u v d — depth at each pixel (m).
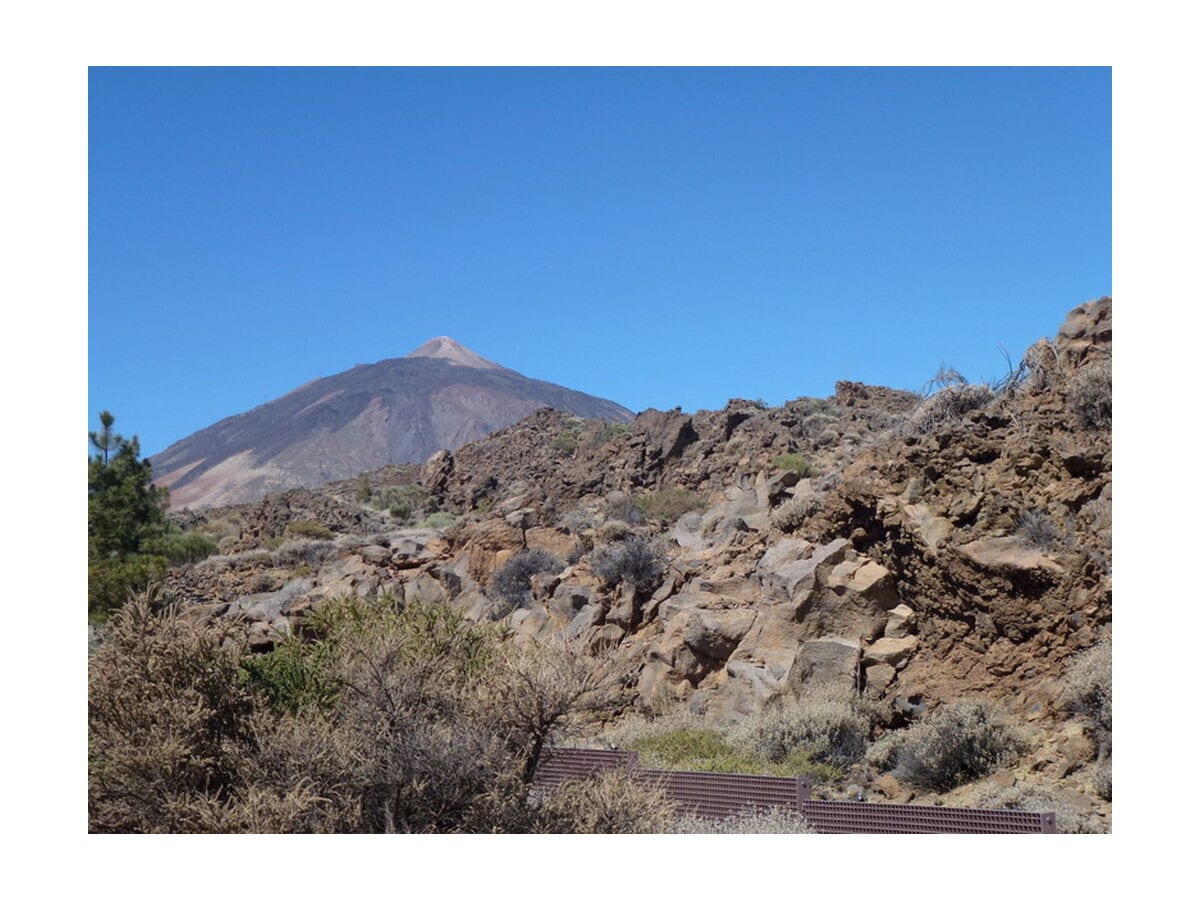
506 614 24.25
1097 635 13.30
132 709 9.12
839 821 10.44
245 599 28.73
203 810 8.44
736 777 11.20
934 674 14.77
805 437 38.41
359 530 46.16
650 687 16.80
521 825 8.79
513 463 54.44
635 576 20.70
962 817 9.75
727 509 25.36
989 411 17.64
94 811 8.84
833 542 17.02
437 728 8.98
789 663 15.67
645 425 42.09
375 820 8.93
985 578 14.55
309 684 10.63
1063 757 11.84
